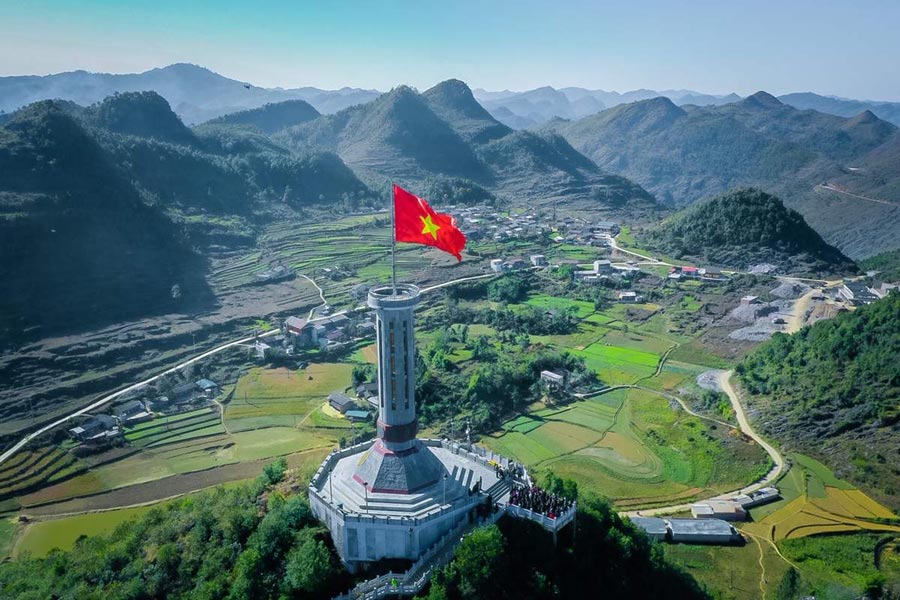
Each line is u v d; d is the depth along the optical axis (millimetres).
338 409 191250
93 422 185250
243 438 177125
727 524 125812
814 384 176375
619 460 158500
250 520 98125
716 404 185250
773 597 108125
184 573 93688
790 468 148750
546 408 189875
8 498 152000
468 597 83812
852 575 113812
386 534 90312
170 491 151500
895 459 143125
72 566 105312
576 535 96188
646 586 96875
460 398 189500
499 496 100812
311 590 85875
